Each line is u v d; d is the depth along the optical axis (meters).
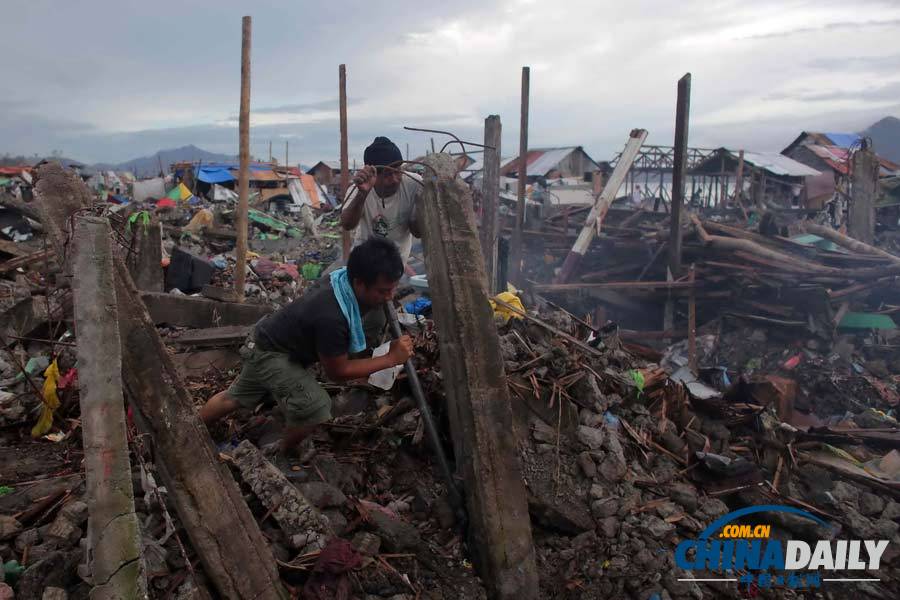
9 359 4.19
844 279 9.81
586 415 3.75
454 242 3.10
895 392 8.41
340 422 3.62
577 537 3.22
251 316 5.43
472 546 2.93
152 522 2.48
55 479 2.90
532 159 37.62
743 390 5.09
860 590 3.33
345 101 6.51
